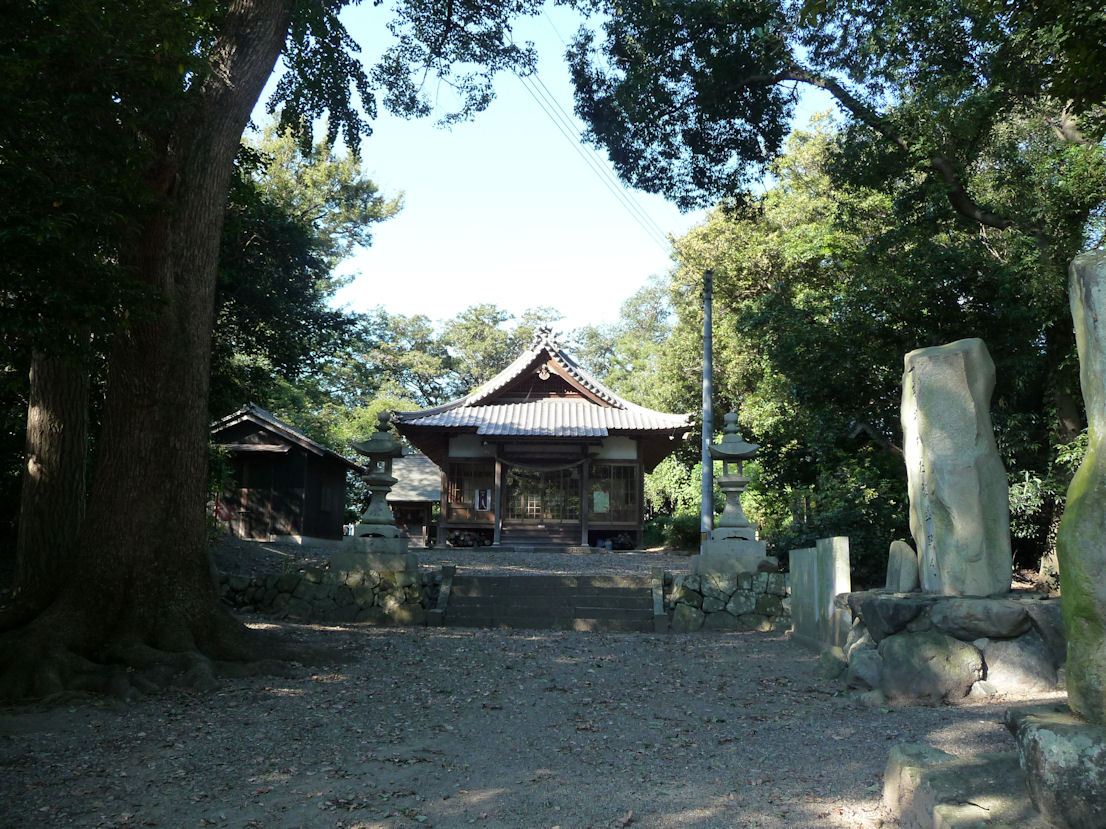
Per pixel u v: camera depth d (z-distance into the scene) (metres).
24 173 6.09
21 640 7.46
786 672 7.91
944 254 13.71
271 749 5.43
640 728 5.89
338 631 10.69
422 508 33.81
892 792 3.88
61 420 9.57
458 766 5.02
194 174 8.50
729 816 4.03
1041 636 6.07
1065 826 2.93
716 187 16.19
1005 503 6.64
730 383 28.06
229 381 16.08
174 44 7.02
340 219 34.34
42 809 4.34
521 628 11.59
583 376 26.88
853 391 15.02
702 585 11.81
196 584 8.34
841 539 8.30
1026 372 13.47
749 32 13.88
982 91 11.99
